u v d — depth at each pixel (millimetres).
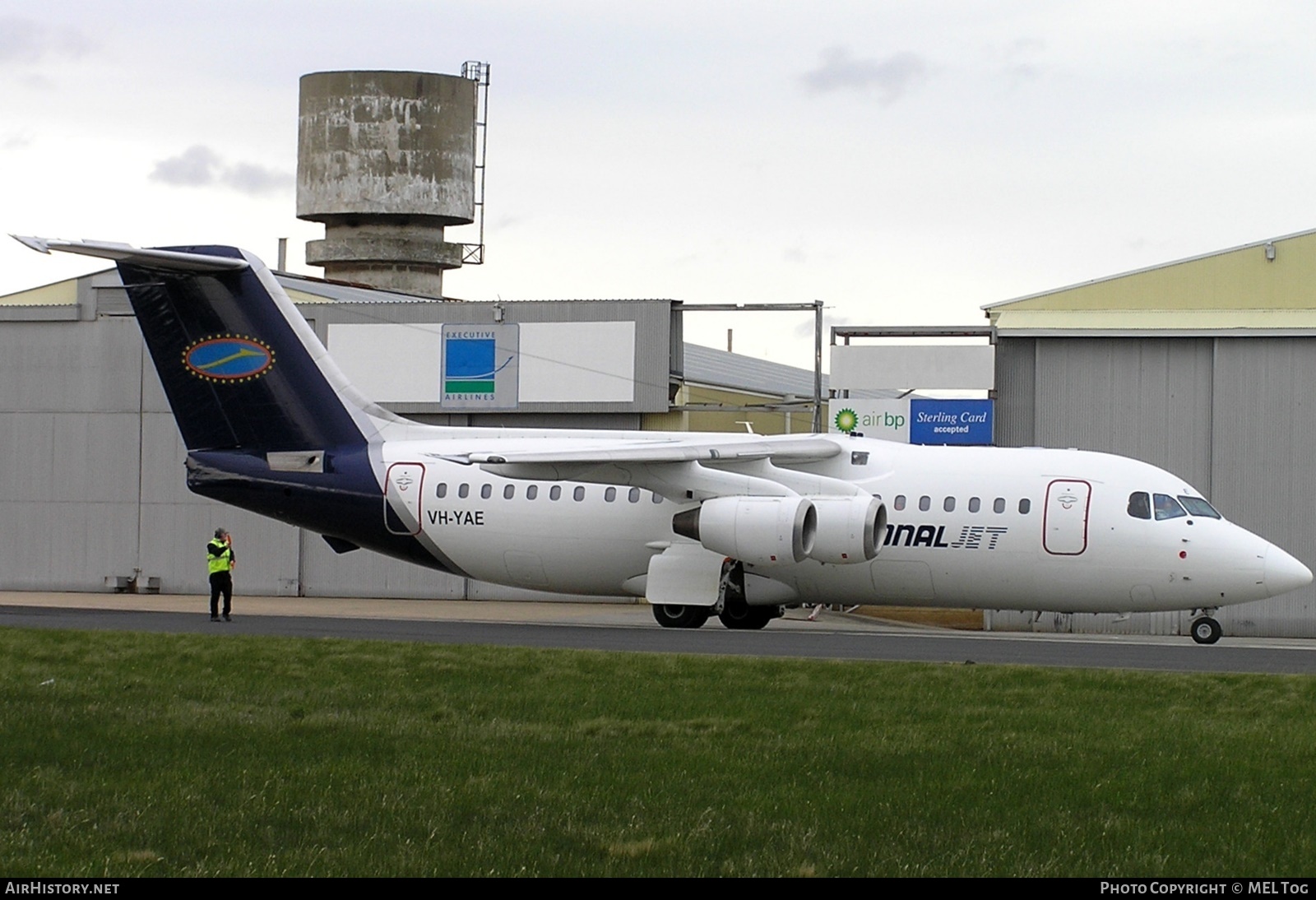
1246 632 116875
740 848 36406
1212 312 128750
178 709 55562
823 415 177375
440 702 58094
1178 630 117062
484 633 87812
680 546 97312
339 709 56469
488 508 101188
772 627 104062
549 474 95875
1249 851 36625
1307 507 116375
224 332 103062
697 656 71812
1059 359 120688
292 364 103125
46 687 60719
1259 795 42594
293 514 103688
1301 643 104062
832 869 34594
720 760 46594
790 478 96062
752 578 97625
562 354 132125
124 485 138375
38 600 126500
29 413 140125
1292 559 90812
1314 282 148375
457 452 101750
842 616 124938
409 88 195875
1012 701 58906
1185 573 90750
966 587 94750
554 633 88750
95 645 76312
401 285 198250
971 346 120500
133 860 34875
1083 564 91875
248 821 38562
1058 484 92938
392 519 102312
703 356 175875
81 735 50062
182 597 134125
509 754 47562
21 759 46156
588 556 99812
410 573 135500
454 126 199500
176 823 38312
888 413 122000
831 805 40594
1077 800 41750
